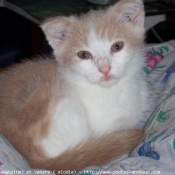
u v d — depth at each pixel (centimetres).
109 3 60
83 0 64
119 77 37
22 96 39
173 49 51
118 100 39
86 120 39
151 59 50
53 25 38
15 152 33
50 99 37
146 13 55
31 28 67
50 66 43
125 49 37
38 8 58
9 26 67
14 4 60
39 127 36
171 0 67
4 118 38
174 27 74
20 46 65
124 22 38
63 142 37
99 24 37
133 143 36
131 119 41
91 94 39
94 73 37
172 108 36
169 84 43
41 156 36
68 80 39
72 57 38
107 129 39
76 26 38
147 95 43
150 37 72
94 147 35
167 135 32
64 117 37
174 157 30
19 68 44
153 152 32
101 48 37
